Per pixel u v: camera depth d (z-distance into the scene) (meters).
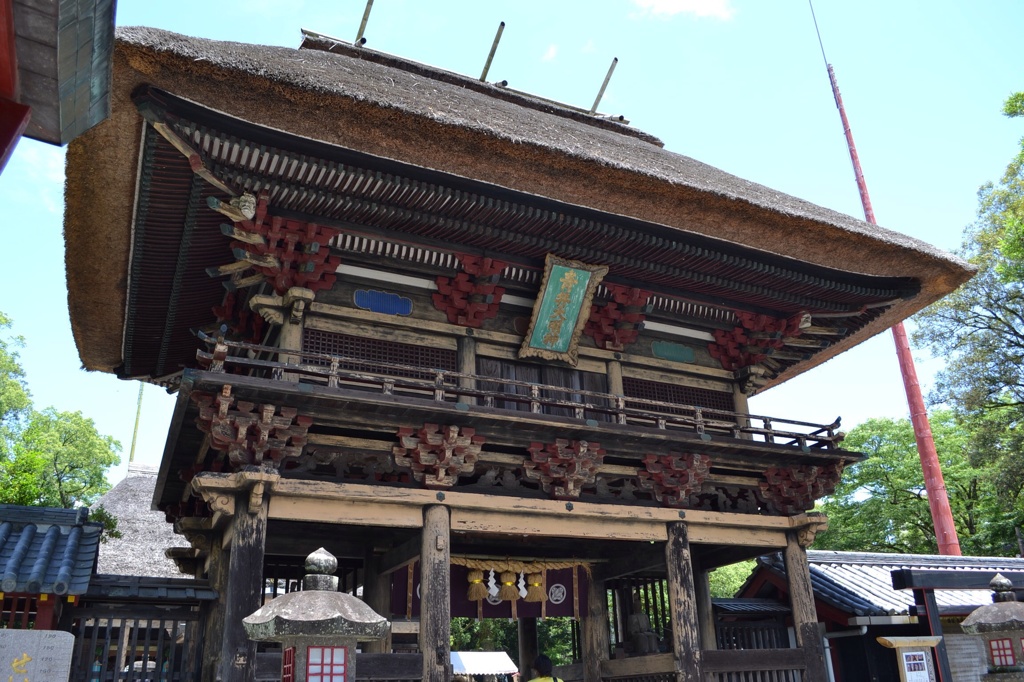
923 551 40.00
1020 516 35.97
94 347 16.28
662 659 13.61
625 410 13.34
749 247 14.09
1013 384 35.16
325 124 10.52
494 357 14.09
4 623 9.99
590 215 12.98
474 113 13.08
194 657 11.43
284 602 7.19
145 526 28.94
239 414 10.77
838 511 40.69
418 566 14.62
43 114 4.76
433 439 11.84
